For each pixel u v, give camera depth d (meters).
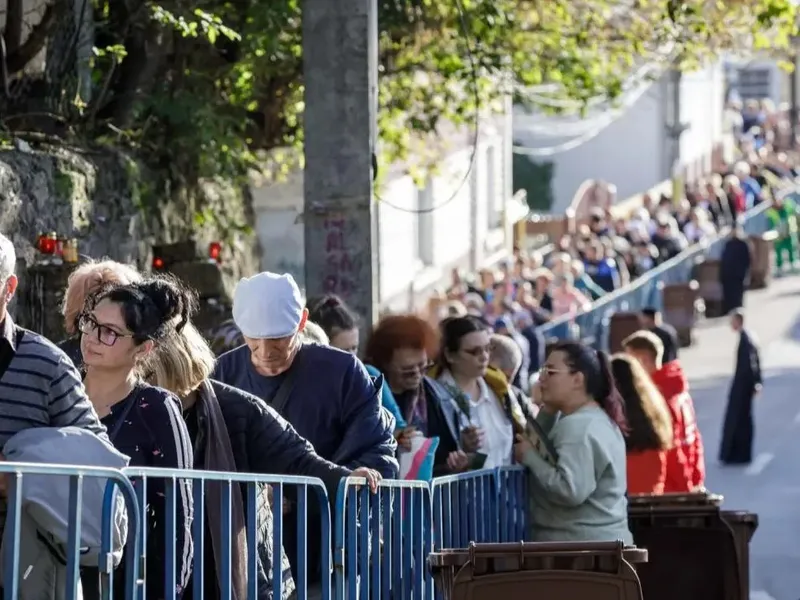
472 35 26.17
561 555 10.15
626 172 78.25
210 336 19.02
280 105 25.20
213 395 9.71
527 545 10.17
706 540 14.20
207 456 9.55
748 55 28.66
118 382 8.99
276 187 34.62
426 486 12.12
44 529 7.90
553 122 68.56
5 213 16.22
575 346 13.91
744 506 26.23
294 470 10.21
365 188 17.78
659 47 28.47
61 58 19.58
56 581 8.05
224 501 9.10
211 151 22.00
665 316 48.44
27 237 16.80
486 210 50.88
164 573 8.74
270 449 10.13
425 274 44.16
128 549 7.95
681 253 53.19
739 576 14.16
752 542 22.95
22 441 7.93
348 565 10.52
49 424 8.23
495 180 52.06
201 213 22.77
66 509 7.90
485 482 13.66
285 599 10.55
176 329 9.23
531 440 14.09
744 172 67.19
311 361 11.50
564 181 79.12
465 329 14.41
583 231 49.84
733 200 63.44
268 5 22.45
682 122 77.38
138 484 8.18
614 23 27.84
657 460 16.58
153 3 20.66
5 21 19.72
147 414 8.99
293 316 11.27
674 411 18.69
